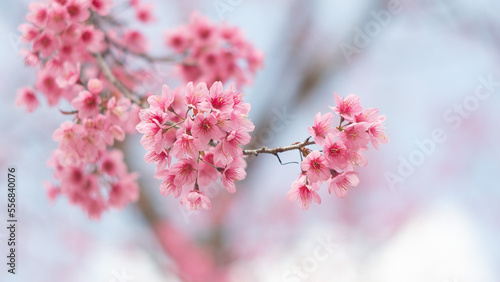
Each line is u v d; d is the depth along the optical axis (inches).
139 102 47.8
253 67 58.1
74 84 49.3
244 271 86.5
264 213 92.7
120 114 47.1
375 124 43.2
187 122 42.3
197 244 82.7
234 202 85.0
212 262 82.4
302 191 43.6
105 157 50.5
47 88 50.8
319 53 90.6
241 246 86.7
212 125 42.2
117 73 53.4
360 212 102.5
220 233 83.7
